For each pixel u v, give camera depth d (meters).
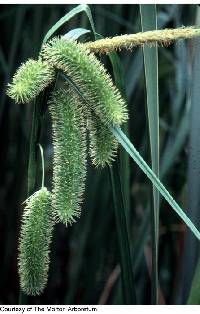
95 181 0.48
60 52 0.26
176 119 0.46
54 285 0.54
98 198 0.49
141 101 0.50
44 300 0.54
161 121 0.48
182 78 0.46
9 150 0.58
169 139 0.46
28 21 0.54
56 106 0.27
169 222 0.49
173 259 0.51
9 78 0.48
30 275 0.28
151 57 0.31
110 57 0.31
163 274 0.51
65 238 0.55
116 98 0.26
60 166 0.27
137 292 0.49
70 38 0.28
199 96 0.33
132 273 0.33
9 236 0.55
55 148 0.27
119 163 0.34
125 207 0.34
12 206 0.54
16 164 0.53
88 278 0.50
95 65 0.26
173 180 0.52
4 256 0.55
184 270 0.35
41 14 0.50
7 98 0.52
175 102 0.47
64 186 0.27
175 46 0.48
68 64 0.26
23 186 0.54
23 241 0.28
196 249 0.34
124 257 0.33
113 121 0.26
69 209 0.27
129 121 0.50
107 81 0.26
